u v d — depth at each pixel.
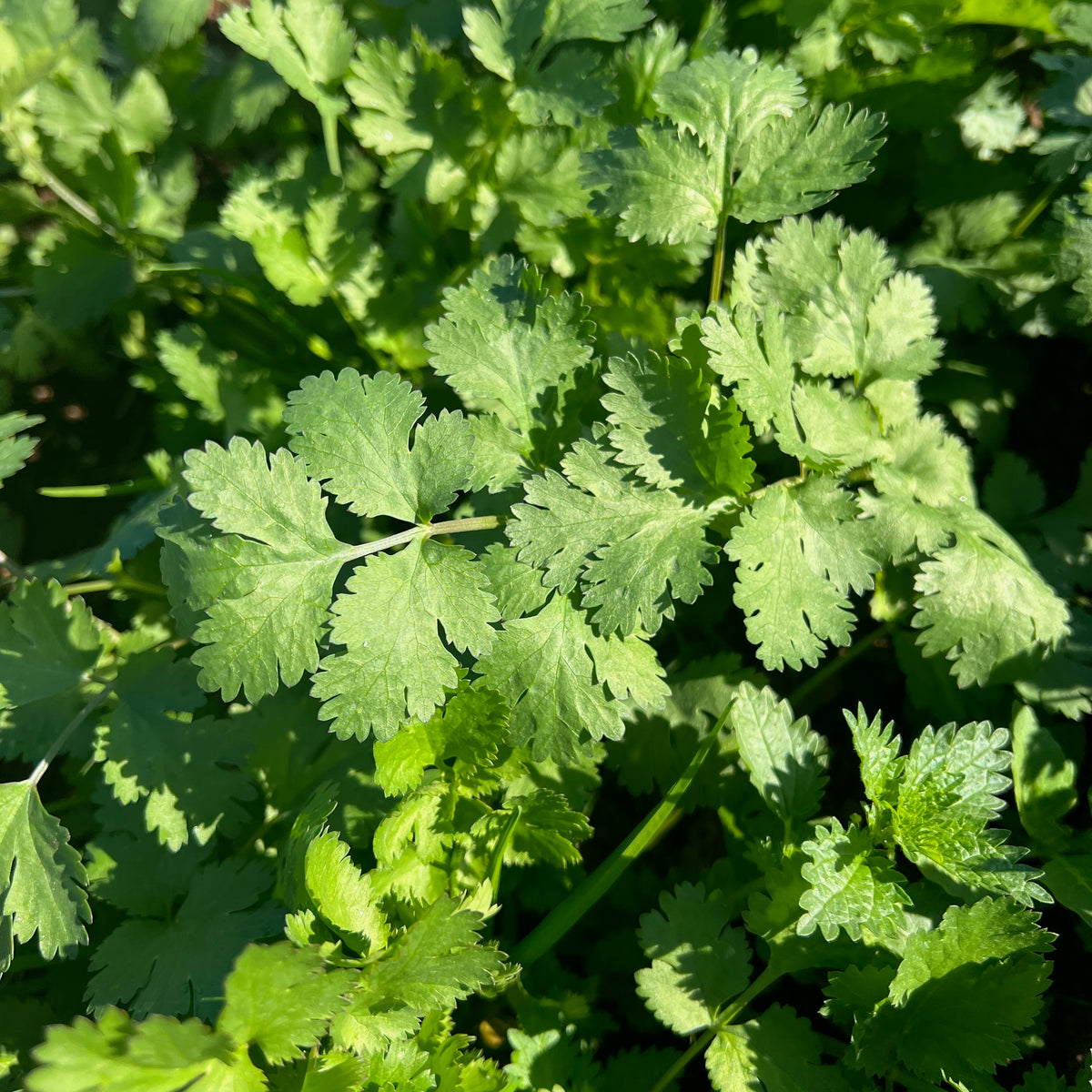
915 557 0.19
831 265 0.20
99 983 0.17
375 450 0.17
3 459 0.20
